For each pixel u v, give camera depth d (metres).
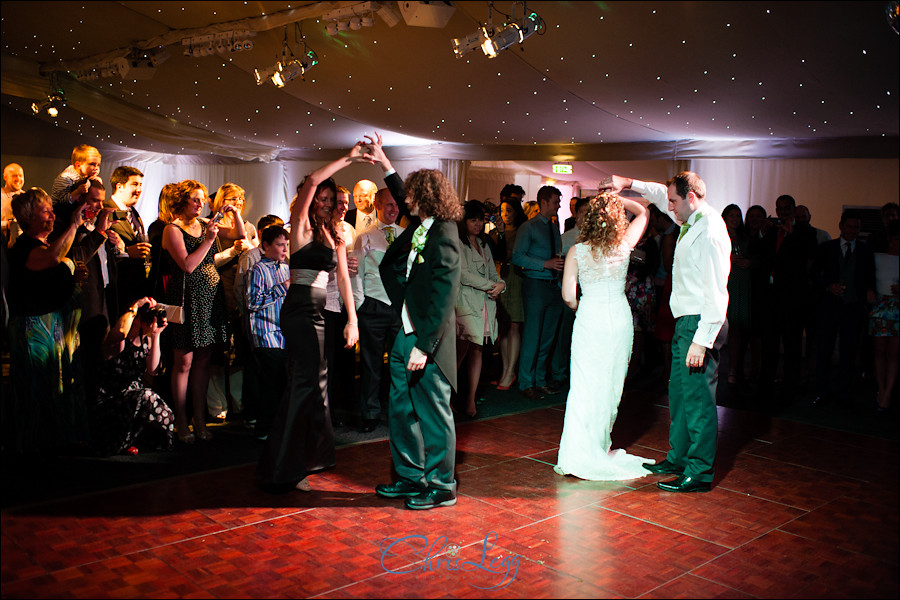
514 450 4.62
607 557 3.06
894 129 6.55
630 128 7.68
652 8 4.61
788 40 4.74
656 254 6.91
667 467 4.24
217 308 4.55
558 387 6.39
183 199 4.46
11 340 3.86
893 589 2.82
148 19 5.33
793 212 6.16
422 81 6.72
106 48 5.93
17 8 5.22
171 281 4.43
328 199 3.76
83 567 2.86
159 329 4.21
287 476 3.66
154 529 3.23
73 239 3.99
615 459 4.32
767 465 4.41
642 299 6.87
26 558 2.92
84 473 3.95
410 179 3.53
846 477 4.21
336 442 4.68
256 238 5.53
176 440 4.60
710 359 3.89
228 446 4.52
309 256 3.72
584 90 6.49
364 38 5.83
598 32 5.16
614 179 4.25
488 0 4.68
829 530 3.41
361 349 4.91
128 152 10.24
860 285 5.81
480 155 9.09
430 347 3.39
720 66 5.41
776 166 7.84
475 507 3.61
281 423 3.68
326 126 8.76
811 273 6.03
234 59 6.49
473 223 5.25
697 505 3.71
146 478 3.90
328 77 6.89
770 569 2.98
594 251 4.10
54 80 6.57
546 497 3.78
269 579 2.79
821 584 2.85
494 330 5.41
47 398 3.95
